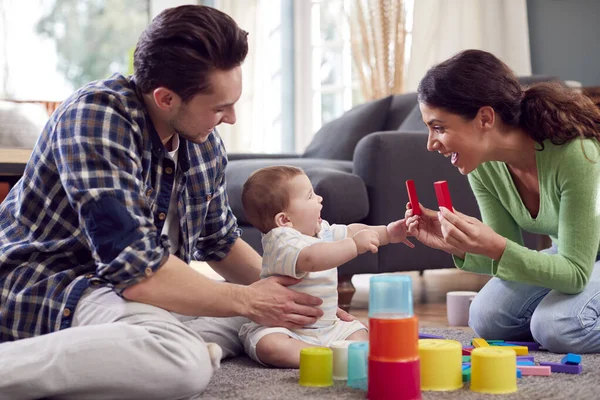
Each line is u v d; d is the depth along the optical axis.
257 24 5.21
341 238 1.84
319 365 1.47
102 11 5.51
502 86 1.71
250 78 5.18
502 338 2.03
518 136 1.78
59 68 5.45
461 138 1.73
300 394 1.39
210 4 5.33
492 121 1.72
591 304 1.78
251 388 1.46
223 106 1.45
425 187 2.82
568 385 1.44
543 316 1.83
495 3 4.57
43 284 1.46
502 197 1.96
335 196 2.62
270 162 3.04
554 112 1.75
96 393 1.33
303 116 5.44
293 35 5.43
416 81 4.75
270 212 1.77
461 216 1.69
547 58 4.53
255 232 2.89
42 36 5.40
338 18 5.35
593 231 1.75
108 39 5.52
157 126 1.52
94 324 1.43
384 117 3.54
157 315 1.41
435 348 1.42
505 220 2.02
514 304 1.97
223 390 1.45
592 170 1.74
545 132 1.75
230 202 2.96
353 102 5.32
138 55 1.44
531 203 1.93
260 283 1.60
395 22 4.72
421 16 4.72
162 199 1.55
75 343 1.31
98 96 1.45
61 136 1.42
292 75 5.43
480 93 1.69
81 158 1.39
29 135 3.25
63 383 1.30
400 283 1.31
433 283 3.78
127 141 1.44
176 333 1.39
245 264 1.89
